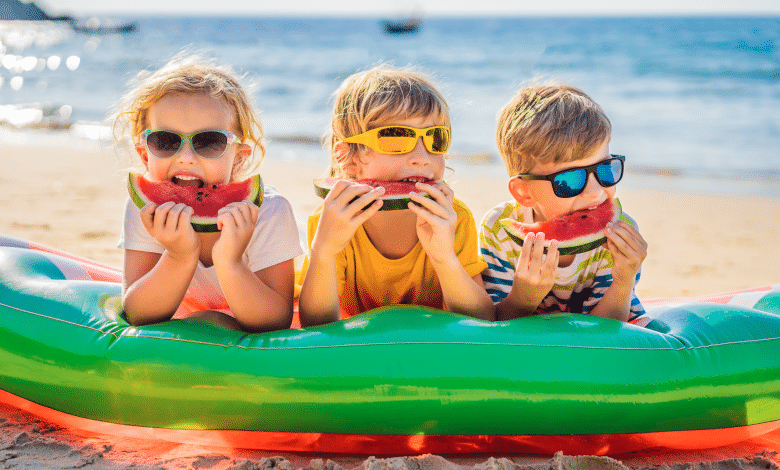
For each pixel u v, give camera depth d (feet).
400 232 9.83
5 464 7.69
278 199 10.11
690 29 229.04
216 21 467.11
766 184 40.04
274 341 8.20
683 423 8.03
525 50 149.07
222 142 9.41
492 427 7.79
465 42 182.80
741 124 60.23
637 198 36.04
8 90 85.20
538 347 7.93
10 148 48.49
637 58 121.80
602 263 10.53
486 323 8.42
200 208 9.02
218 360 7.91
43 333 8.52
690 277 20.94
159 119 9.32
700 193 37.55
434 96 9.82
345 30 295.89
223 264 8.69
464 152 51.03
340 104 10.40
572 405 7.73
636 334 8.34
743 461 8.24
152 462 7.97
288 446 8.21
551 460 7.64
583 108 9.75
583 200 9.64
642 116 65.67
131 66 118.21
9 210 27.32
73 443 8.41
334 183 9.97
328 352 7.90
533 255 9.05
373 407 7.68
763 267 22.20
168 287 8.79
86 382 8.14
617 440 8.05
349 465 8.00
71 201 29.81
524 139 9.91
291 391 7.71
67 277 10.56
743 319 8.82
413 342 7.95
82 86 89.40
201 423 7.95
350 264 10.11
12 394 8.81
